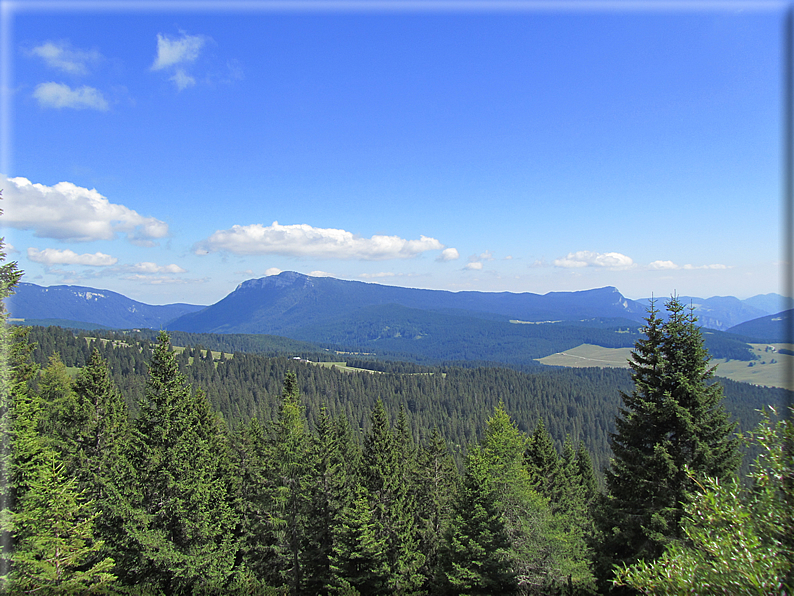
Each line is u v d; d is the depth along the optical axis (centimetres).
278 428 4422
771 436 1144
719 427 2025
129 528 2686
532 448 4619
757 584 998
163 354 2983
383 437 3922
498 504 3075
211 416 4338
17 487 2122
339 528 3588
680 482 2030
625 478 2195
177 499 2797
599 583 2353
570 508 4484
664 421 2119
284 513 3666
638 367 2273
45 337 14600
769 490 1154
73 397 3397
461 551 2950
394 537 3509
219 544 3152
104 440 3344
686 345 2166
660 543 1994
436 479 4406
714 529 1197
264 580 3569
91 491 3103
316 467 3881
